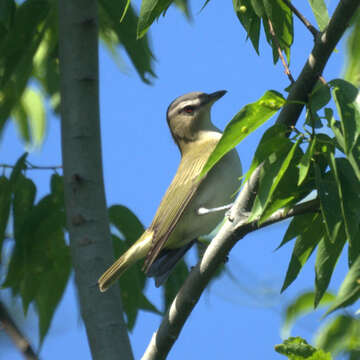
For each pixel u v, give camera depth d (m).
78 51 10.20
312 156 7.23
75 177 9.89
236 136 6.69
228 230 8.91
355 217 6.64
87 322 9.50
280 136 6.94
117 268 9.76
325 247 7.46
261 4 8.52
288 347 7.05
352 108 6.51
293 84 7.80
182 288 9.36
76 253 9.76
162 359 9.55
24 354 10.20
